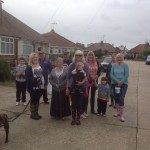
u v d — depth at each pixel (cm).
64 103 420
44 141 333
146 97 646
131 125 408
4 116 323
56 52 2952
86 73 409
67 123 404
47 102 524
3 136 345
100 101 450
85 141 338
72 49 3138
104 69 1316
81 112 420
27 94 621
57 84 414
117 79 430
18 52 1767
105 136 357
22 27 2019
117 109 450
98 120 426
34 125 390
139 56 4784
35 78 411
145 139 353
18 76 496
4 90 680
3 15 1880
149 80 1054
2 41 1577
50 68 488
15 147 313
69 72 403
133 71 1573
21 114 441
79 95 396
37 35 2166
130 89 775
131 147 325
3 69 835
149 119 445
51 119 421
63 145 323
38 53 488
